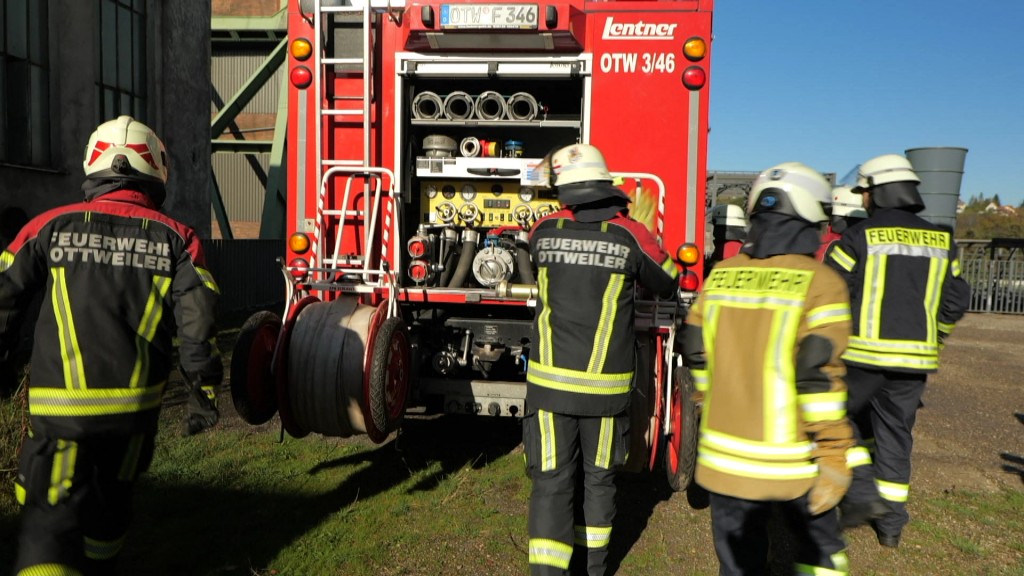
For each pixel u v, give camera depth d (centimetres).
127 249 274
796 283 248
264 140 2598
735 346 257
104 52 1221
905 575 372
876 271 410
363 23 466
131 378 269
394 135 479
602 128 471
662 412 432
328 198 484
